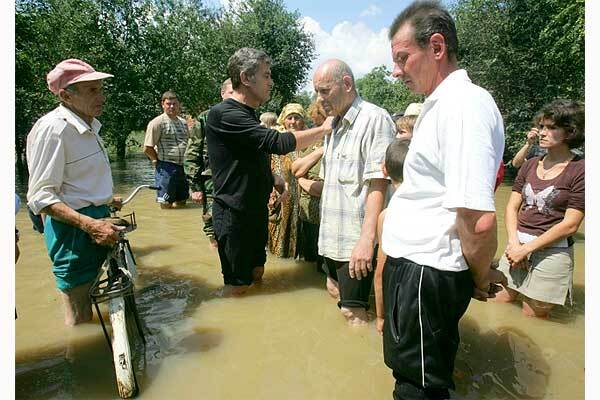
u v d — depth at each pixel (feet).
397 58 6.27
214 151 11.32
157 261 14.66
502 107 44.80
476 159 5.23
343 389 7.57
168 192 23.34
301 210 13.87
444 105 5.65
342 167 9.92
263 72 11.10
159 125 22.89
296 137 10.58
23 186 32.19
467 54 47.52
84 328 9.87
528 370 8.16
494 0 46.52
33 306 11.04
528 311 10.53
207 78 65.67
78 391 7.54
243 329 9.87
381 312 9.21
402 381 6.39
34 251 15.55
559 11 41.27
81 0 48.88
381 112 9.64
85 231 9.01
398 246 6.32
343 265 10.01
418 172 6.14
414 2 6.23
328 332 9.75
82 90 9.34
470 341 9.31
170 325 10.07
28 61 38.04
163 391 7.51
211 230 15.81
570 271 10.05
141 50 54.44
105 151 10.34
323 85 9.74
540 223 10.30
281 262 14.70
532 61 44.16
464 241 5.63
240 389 7.57
